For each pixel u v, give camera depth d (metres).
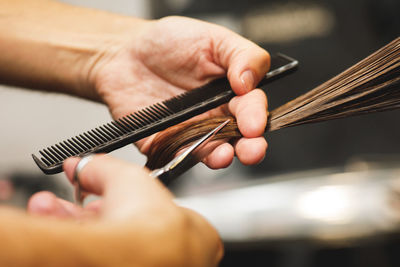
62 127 1.50
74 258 0.26
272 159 1.20
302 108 0.57
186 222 0.33
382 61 0.53
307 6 1.37
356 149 1.20
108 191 0.35
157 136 0.62
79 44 0.84
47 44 0.84
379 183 1.00
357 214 0.94
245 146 0.57
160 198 0.33
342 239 0.92
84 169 0.38
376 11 1.33
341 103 0.54
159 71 0.78
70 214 0.42
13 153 1.41
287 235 0.93
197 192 1.05
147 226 0.30
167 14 1.38
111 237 0.28
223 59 0.69
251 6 1.37
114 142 0.56
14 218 0.25
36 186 1.15
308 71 1.31
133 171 0.36
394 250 0.91
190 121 0.63
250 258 0.94
